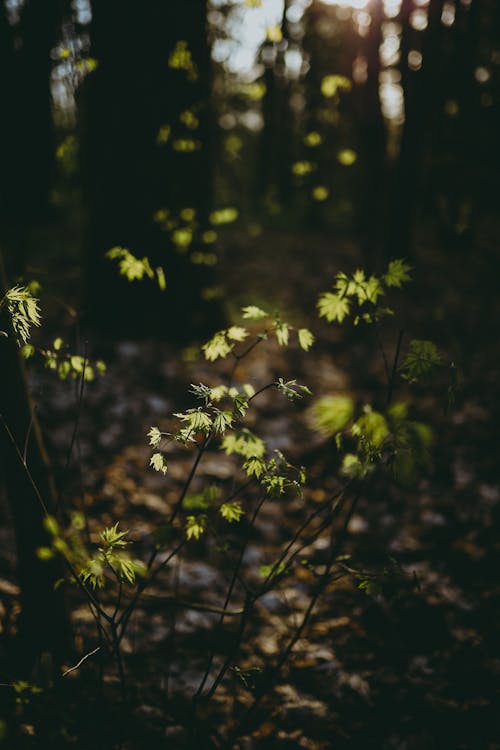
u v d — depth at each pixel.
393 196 9.84
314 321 8.93
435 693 2.84
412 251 10.26
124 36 5.86
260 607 3.35
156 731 2.34
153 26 5.83
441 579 3.67
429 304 9.84
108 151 6.18
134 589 3.31
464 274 12.38
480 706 2.76
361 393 6.44
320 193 6.24
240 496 4.30
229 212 5.59
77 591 3.18
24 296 1.72
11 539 3.52
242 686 2.77
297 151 16.84
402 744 2.56
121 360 6.10
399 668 2.99
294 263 12.94
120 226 6.34
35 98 7.80
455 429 5.74
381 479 4.74
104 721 2.23
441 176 9.95
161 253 6.42
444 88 8.62
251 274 11.56
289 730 2.58
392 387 1.70
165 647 2.92
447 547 4.02
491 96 9.13
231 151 7.33
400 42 7.76
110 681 2.55
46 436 4.55
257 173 21.00
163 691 2.62
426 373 1.64
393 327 8.59
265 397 6.04
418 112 8.91
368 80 7.30
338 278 1.79
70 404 5.11
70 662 2.50
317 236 16.62
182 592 3.37
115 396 5.46
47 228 11.12
